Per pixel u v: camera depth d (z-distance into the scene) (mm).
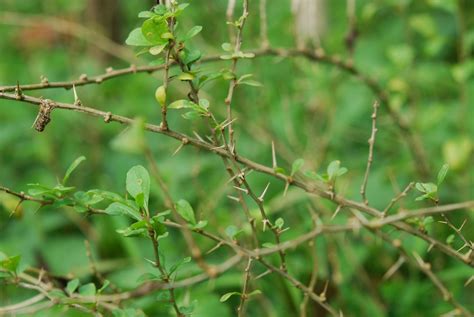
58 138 4543
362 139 4320
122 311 2174
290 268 3246
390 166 3855
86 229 3732
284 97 4141
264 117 3979
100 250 3629
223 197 3787
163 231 2051
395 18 5102
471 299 3398
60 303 2117
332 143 4199
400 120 3551
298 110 4258
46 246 3684
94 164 4336
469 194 3709
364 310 3291
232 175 2252
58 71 5145
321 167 4000
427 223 2367
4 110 4438
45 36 5562
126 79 4906
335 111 4199
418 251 3342
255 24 4562
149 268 3070
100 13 5516
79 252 3633
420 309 3328
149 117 4410
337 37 4504
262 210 2264
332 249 3244
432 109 3930
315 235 2354
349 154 4285
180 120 4324
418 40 5043
